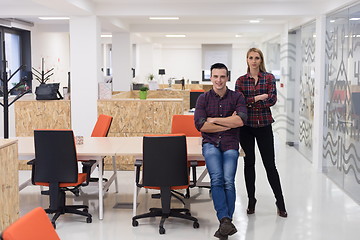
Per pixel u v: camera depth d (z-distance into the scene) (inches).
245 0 273.6
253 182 199.5
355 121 221.5
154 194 226.1
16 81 419.2
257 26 417.7
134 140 215.3
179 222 190.2
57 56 527.2
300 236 173.8
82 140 204.1
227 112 176.9
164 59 752.3
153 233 177.2
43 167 180.4
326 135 279.4
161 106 288.8
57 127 293.3
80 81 291.7
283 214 196.2
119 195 231.9
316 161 292.8
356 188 221.3
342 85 243.8
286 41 395.5
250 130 192.1
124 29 390.9
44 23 440.1
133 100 289.9
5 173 117.0
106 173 284.0
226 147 173.3
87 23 288.0
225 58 712.4
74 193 227.5
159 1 278.4
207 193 235.3
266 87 186.7
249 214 199.9
